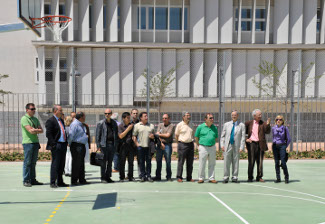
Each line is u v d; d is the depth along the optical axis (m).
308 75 25.86
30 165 9.33
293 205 7.38
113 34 24.58
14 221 5.96
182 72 25.12
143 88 24.94
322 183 10.16
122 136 9.88
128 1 24.62
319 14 26.39
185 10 25.59
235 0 25.92
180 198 7.91
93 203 7.32
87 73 24.19
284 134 10.14
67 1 24.09
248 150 10.27
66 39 24.11
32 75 24.84
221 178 11.01
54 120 8.97
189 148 10.14
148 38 25.42
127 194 8.29
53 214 6.43
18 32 24.73
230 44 25.16
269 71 24.27
